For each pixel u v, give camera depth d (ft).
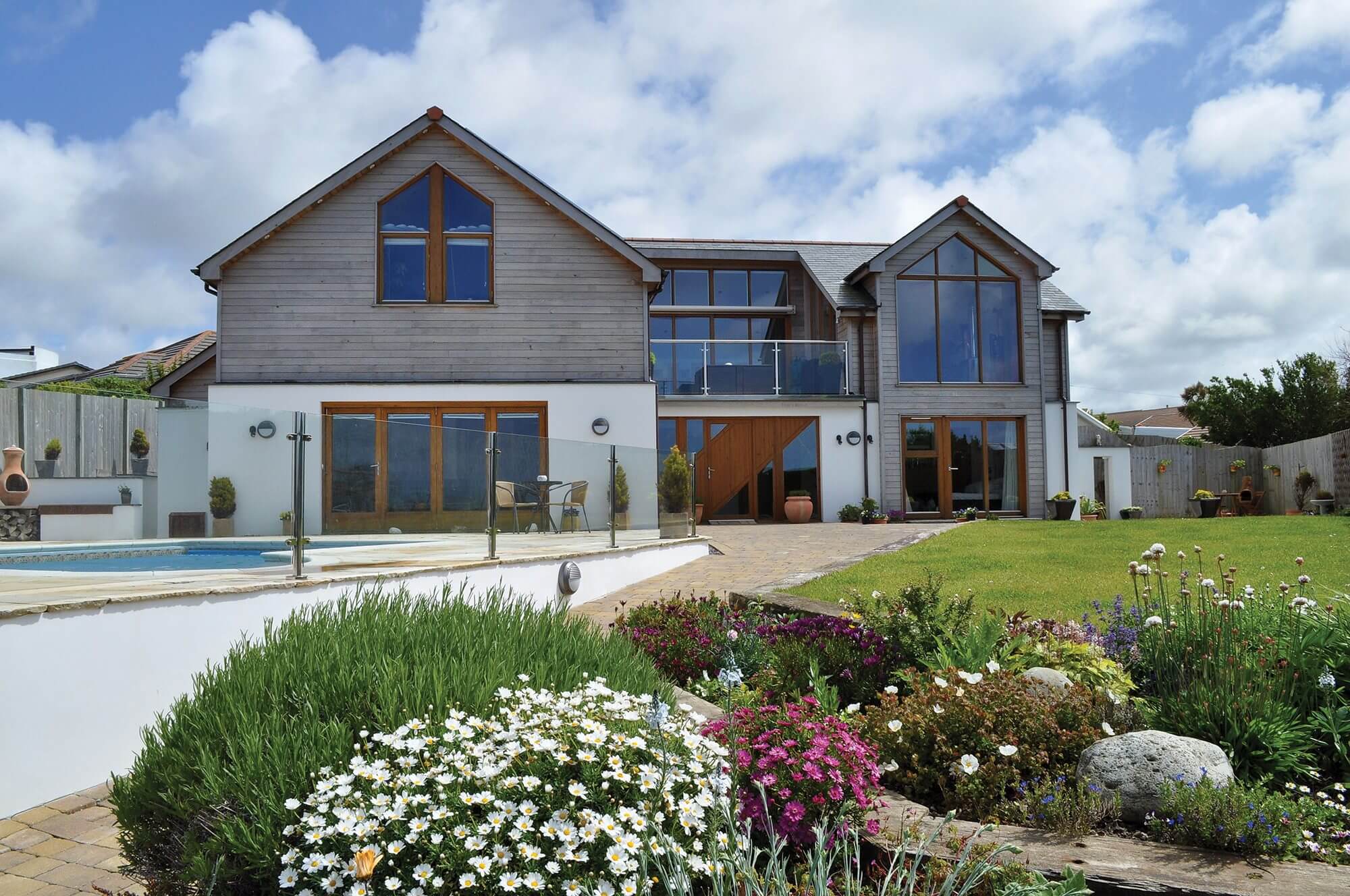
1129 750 10.91
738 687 14.96
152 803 8.70
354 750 8.64
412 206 49.88
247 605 17.81
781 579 32.19
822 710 12.71
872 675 16.15
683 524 43.19
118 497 19.83
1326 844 9.88
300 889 7.54
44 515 19.40
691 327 73.56
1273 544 35.24
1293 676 13.00
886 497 64.49
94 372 80.43
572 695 9.81
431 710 9.34
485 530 27.45
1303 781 11.88
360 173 49.16
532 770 8.29
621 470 35.88
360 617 12.63
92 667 14.67
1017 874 8.34
